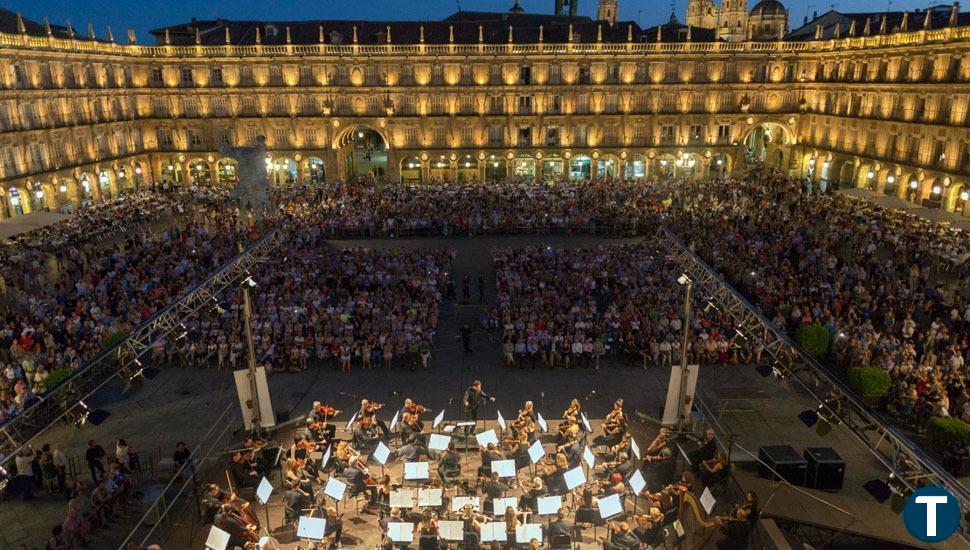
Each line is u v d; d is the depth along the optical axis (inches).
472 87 3253.0
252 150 2030.0
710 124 3331.7
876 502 845.8
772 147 3668.8
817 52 3174.2
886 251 2007.9
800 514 811.4
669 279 1670.8
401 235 2311.8
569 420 1006.4
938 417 1016.9
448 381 1322.6
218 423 1166.3
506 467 828.0
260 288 1589.6
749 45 3216.0
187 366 1392.7
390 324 1439.5
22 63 2496.3
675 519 813.9
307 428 1032.2
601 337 1375.5
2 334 1336.1
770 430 1130.0
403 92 3267.7
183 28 3363.7
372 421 1048.8
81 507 847.7
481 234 2332.7
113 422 1172.5
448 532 728.3
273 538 832.3
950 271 1845.5
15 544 857.5
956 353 1210.0
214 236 2062.0
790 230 2094.0
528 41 3336.6
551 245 2198.6
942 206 2482.8
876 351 1262.3
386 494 843.4
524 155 3363.7
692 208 2440.9
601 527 845.8
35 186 2551.7
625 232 2289.6
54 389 843.4
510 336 1380.4
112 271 1712.6
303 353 1365.7
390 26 3398.1
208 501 846.5
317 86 3233.3
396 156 3361.2
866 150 2910.9
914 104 2608.3
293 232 2135.8
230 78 3228.3
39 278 1755.7
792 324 1435.8
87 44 2832.2
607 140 3363.7
